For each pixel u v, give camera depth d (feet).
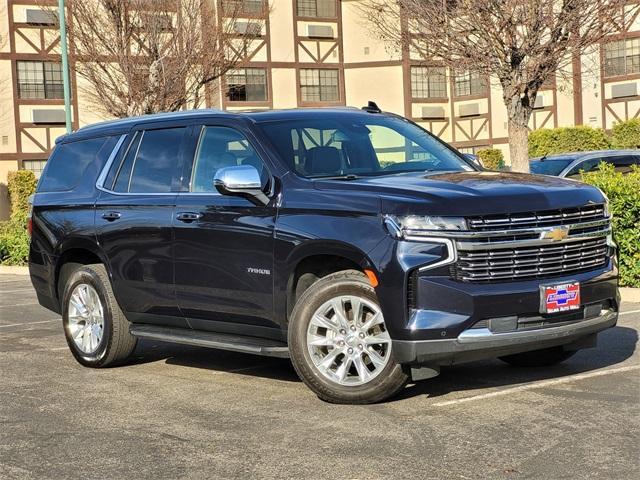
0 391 22.34
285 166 20.67
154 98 64.49
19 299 44.34
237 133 21.99
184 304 22.53
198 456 16.24
